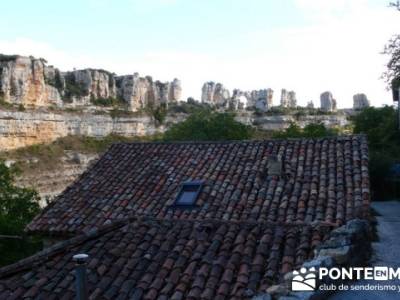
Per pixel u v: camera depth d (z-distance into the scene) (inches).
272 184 506.0
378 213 714.8
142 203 515.2
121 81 4109.3
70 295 311.0
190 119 1723.7
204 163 592.1
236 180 530.0
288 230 365.7
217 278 315.3
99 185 572.4
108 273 332.5
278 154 581.0
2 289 327.0
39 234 499.2
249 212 458.0
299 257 325.1
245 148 616.4
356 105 4849.9
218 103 4933.6
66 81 3725.4
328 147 581.3
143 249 360.2
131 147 674.2
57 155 2962.6
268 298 246.5
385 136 1239.5
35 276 339.9
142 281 320.5
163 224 397.7
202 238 366.6
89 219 497.7
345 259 293.0
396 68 866.1
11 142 2770.7
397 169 973.8
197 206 486.0
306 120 4003.4
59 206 535.2
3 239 753.0
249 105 4731.8
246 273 316.5
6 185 1051.3
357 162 527.8
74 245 374.9
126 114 3754.9
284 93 4950.8
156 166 604.4
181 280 316.2
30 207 1059.3
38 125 2970.0
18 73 2984.7
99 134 3491.6
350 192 466.0
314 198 466.3
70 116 3277.6
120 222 407.5
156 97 4394.7
